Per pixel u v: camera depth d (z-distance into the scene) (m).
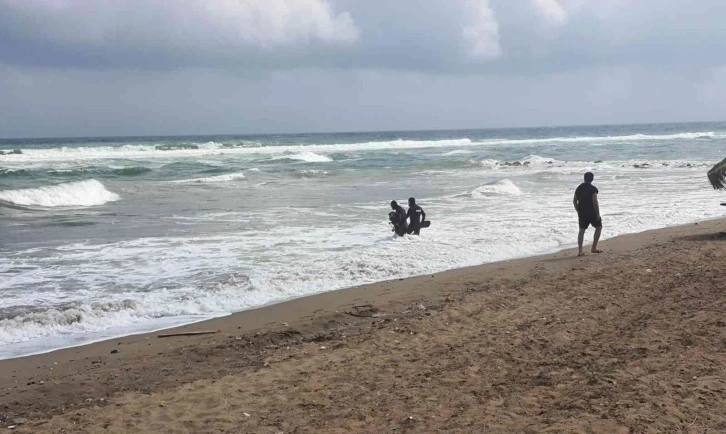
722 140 76.25
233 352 7.64
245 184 31.84
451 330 7.93
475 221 17.78
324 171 38.53
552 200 22.86
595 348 6.87
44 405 6.12
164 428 5.40
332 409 5.62
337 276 11.66
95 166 42.31
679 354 6.43
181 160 50.62
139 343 8.12
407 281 11.17
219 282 11.25
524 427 5.00
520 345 7.17
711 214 18.47
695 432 4.75
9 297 10.32
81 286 11.04
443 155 59.84
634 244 14.01
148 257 13.44
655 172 35.56
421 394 5.85
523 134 159.38
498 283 10.62
